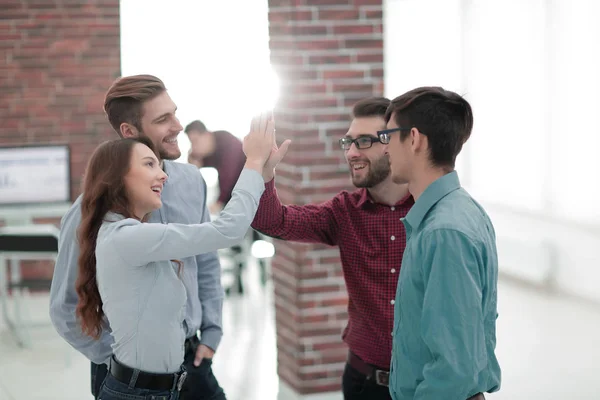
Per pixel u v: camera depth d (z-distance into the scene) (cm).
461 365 250
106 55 984
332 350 601
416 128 273
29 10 963
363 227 368
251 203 308
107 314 302
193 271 355
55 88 977
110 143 308
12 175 930
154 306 298
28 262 982
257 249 898
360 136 355
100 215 307
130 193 306
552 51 962
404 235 361
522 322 835
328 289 596
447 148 273
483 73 1077
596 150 903
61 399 649
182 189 357
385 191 363
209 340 363
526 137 1009
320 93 585
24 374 711
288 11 581
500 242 1041
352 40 588
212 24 1402
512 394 638
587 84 916
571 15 938
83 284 310
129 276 295
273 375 696
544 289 965
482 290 264
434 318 253
